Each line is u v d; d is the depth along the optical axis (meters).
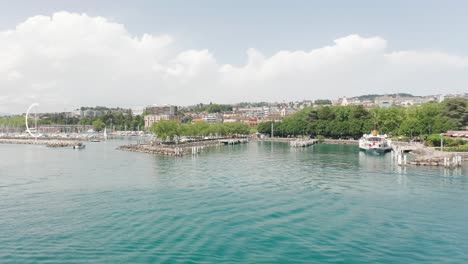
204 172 101.75
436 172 98.75
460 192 72.75
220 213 57.97
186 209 60.28
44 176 93.94
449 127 190.75
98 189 76.12
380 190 75.25
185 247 44.41
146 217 55.75
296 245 45.22
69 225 52.16
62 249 43.84
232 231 49.84
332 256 42.16
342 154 160.00
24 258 41.47
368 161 129.12
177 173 99.62
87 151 182.25
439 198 67.81
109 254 42.47
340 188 77.44
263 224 52.72
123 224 52.53
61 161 132.38
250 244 45.44
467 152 130.50
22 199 67.25
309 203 64.44
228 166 116.19
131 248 44.09
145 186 79.50
